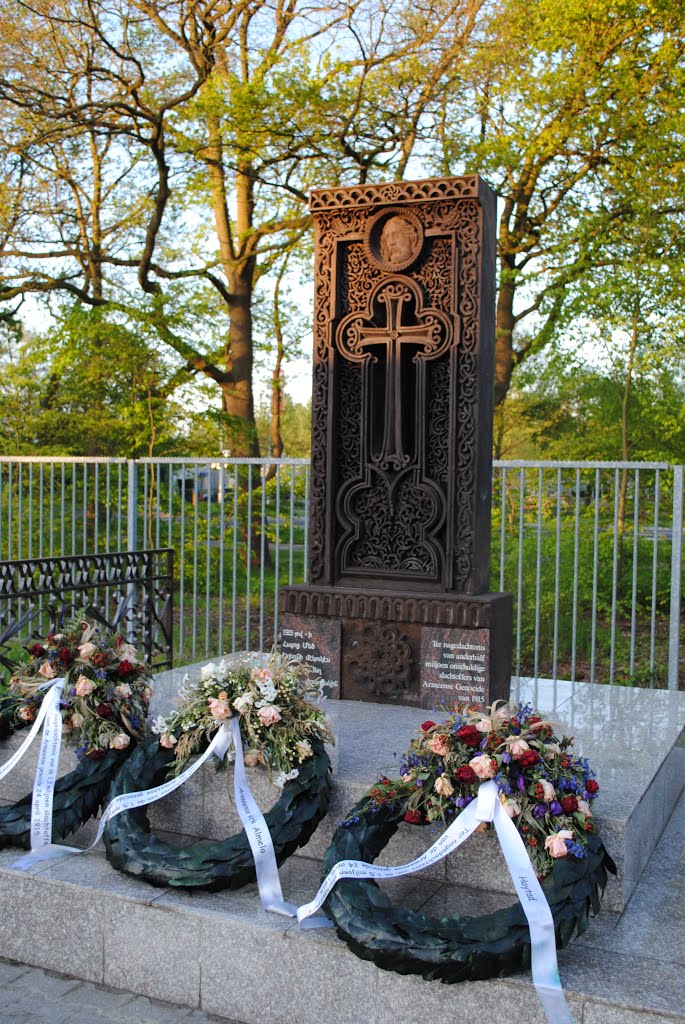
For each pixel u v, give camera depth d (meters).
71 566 6.08
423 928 2.87
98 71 12.48
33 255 13.85
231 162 13.72
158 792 3.74
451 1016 2.88
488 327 5.27
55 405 14.34
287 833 3.49
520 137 12.20
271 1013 3.12
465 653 5.08
